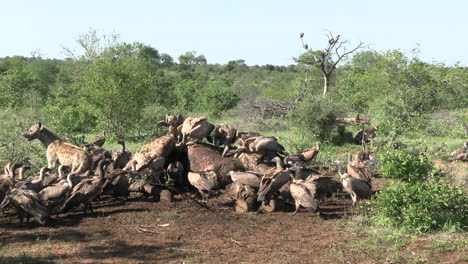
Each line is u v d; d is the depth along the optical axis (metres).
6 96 36.94
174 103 46.25
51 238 8.52
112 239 8.47
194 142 13.20
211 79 101.94
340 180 13.95
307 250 7.93
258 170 12.22
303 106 22.58
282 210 10.63
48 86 60.53
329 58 34.62
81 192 9.84
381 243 8.34
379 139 19.38
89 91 27.58
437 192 9.48
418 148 19.03
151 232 8.87
